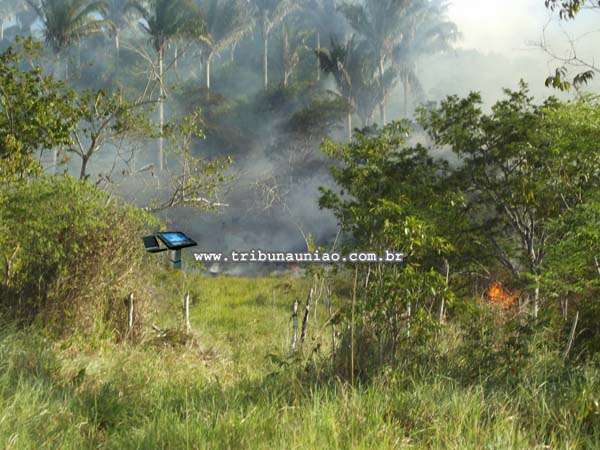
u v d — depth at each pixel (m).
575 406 5.51
